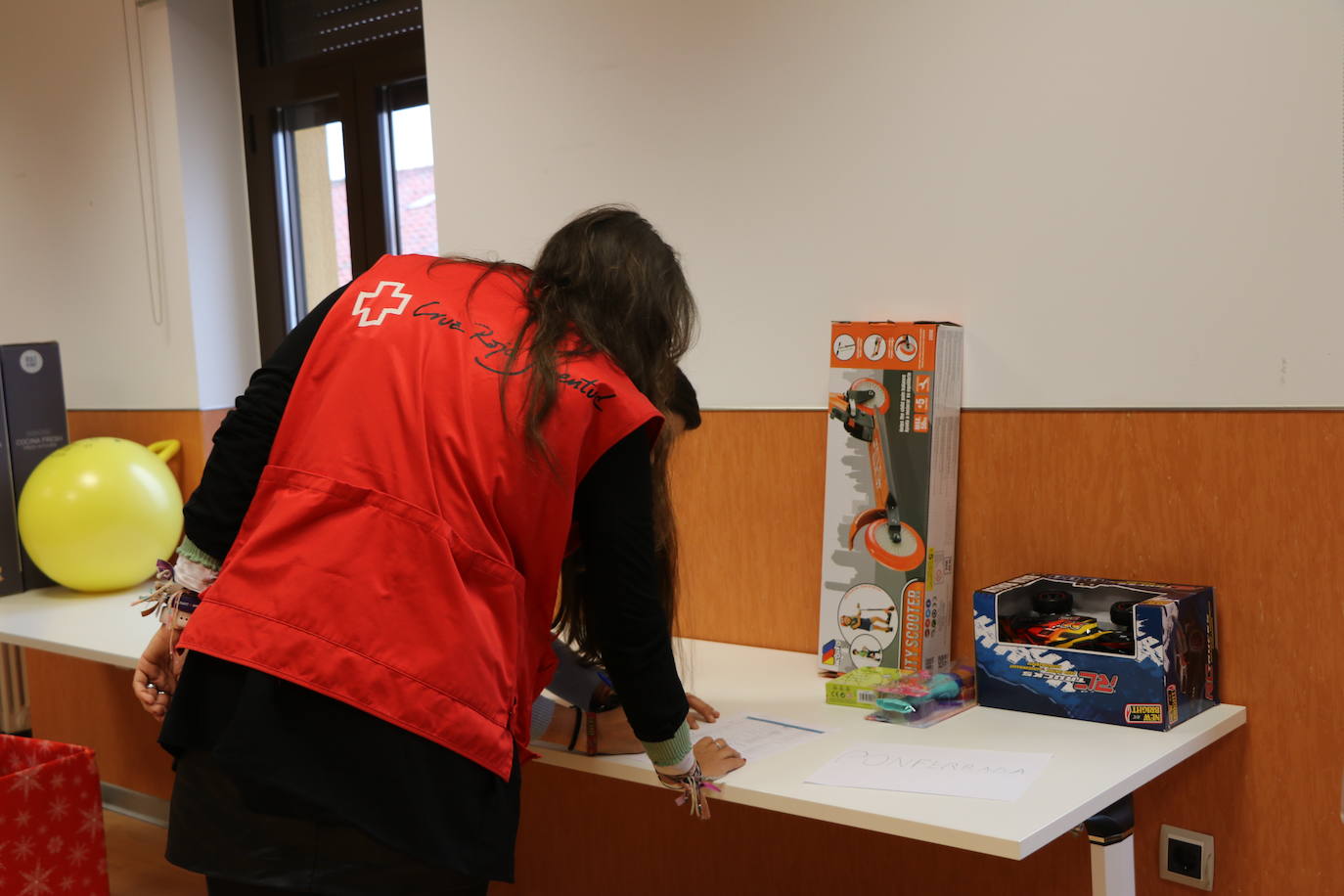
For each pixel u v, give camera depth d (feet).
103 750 10.63
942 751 4.74
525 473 3.96
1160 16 5.33
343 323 4.21
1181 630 5.04
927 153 6.08
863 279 6.37
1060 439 5.76
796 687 5.95
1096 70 5.53
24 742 7.05
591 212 4.42
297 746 3.74
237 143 10.61
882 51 6.19
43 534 8.75
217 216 10.45
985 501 6.03
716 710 5.54
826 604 6.18
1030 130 5.74
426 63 8.23
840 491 6.09
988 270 5.93
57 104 10.88
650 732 4.16
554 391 3.92
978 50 5.87
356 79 9.82
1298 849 5.21
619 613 4.05
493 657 3.95
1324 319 4.99
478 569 3.93
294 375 4.25
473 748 3.86
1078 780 4.34
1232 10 5.14
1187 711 5.11
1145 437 5.51
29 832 6.34
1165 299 5.41
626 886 7.63
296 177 10.50
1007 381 5.92
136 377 10.73
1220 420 5.29
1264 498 5.19
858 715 5.39
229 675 3.89
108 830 10.10
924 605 5.86
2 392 9.28
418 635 3.81
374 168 9.83
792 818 6.84
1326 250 4.96
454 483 3.91
